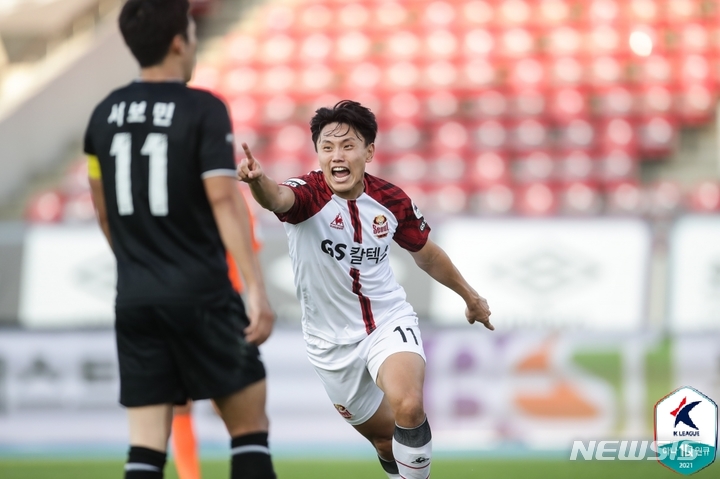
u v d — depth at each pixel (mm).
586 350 27781
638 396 27562
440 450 23578
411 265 28172
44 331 27828
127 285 11227
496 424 26906
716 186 38281
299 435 26453
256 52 45938
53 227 28578
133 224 11195
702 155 41344
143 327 11195
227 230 10961
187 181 11086
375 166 39812
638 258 28188
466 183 38719
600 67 44062
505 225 28578
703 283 28000
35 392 27641
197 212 11195
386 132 41031
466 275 28359
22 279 28219
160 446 11227
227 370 11344
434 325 27766
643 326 27922
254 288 10906
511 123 41469
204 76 44844
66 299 28016
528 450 23516
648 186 39156
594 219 28438
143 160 11109
